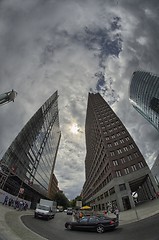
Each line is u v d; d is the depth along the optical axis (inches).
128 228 523.5
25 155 1835.6
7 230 421.7
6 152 1428.4
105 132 2367.1
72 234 471.8
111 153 1977.1
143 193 2154.3
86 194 4414.4
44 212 842.2
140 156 1769.2
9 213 735.1
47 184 3002.0
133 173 1665.8
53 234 457.7
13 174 1389.0
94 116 3201.3
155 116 3058.6
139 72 3860.7
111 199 1780.3
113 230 518.9
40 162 2458.2
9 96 531.8
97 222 519.2
